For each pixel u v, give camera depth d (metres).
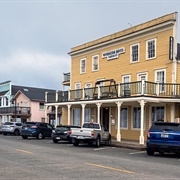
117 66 27.53
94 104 27.75
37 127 27.98
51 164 10.96
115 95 25.03
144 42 25.00
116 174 9.14
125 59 26.73
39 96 53.38
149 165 11.38
